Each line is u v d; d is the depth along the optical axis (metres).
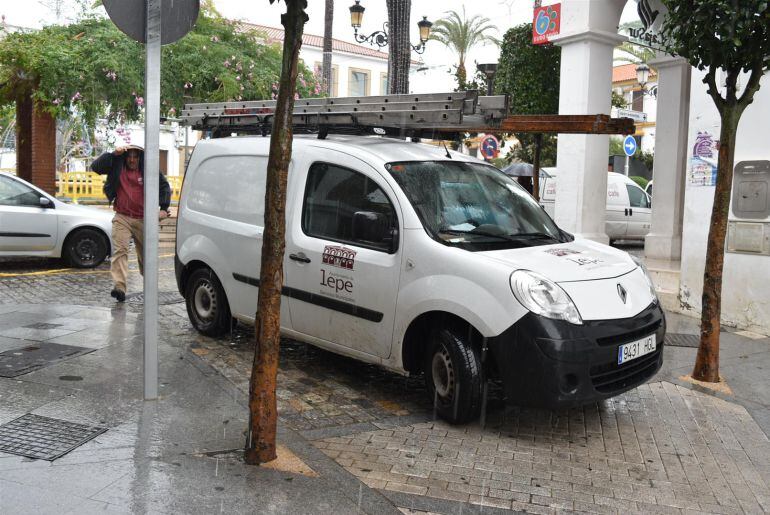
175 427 4.31
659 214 11.58
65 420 4.33
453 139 6.55
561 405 4.33
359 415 4.92
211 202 6.64
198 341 6.63
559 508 3.66
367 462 4.11
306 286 5.60
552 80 14.73
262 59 17.12
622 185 17.50
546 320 4.32
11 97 15.91
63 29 15.37
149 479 3.56
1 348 5.91
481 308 4.49
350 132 6.27
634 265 5.27
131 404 4.68
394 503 3.60
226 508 3.32
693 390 5.75
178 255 6.90
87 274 10.60
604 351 4.42
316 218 5.64
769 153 7.59
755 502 3.84
